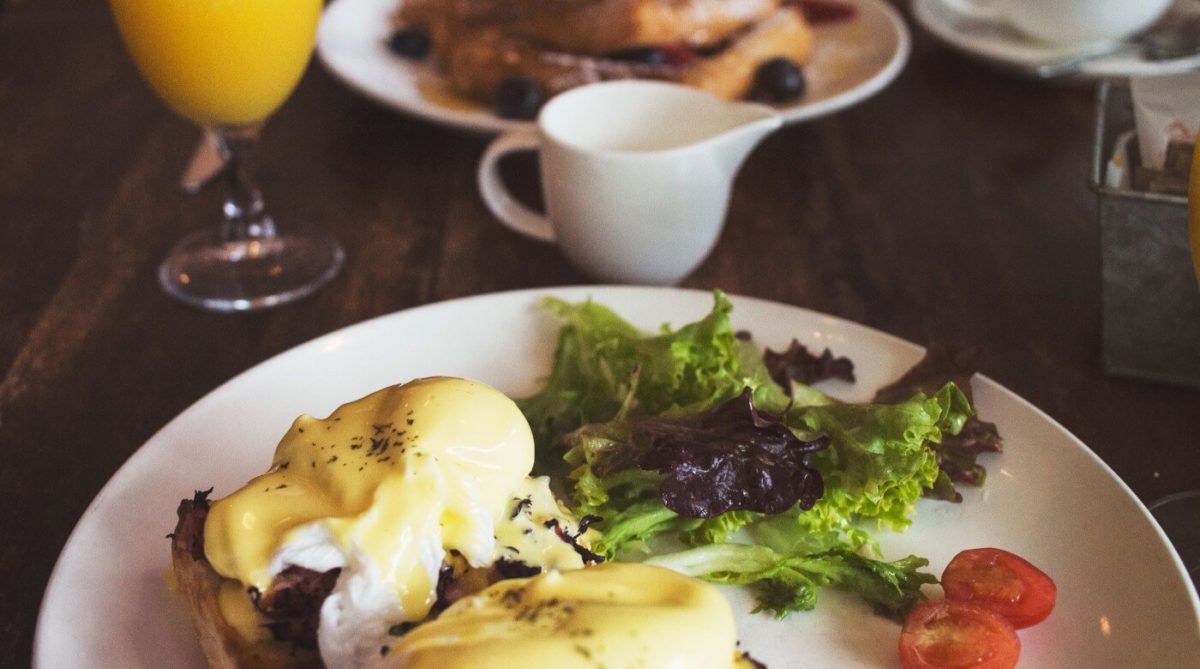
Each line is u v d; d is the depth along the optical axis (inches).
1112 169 19.4
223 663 14.3
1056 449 16.8
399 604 14.0
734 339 17.8
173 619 15.1
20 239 23.0
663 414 17.0
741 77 25.4
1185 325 18.7
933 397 16.6
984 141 26.1
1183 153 18.8
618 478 16.4
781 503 15.8
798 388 17.5
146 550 15.7
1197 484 17.7
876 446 16.1
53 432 18.7
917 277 22.1
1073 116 27.0
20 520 17.3
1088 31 26.2
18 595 16.3
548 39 26.3
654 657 13.2
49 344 20.5
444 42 26.8
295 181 24.9
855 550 16.2
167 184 24.6
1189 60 25.6
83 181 24.7
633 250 21.0
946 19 28.7
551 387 18.2
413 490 14.3
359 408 15.4
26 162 25.2
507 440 15.0
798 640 15.3
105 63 29.1
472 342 18.9
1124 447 18.3
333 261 22.4
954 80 28.5
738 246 23.0
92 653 14.6
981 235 23.2
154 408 19.3
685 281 22.1
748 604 15.7
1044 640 15.1
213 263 22.2
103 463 18.2
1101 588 15.4
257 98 21.2
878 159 25.6
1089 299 21.4
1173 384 19.4
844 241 23.1
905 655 14.8
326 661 14.0
